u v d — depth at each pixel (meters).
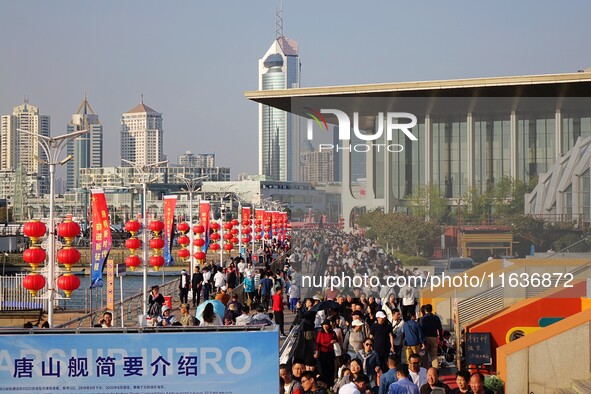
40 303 69.31
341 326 32.72
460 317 33.81
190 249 72.00
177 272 163.88
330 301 33.22
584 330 28.89
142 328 17.19
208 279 60.50
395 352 31.33
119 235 198.12
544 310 32.62
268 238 131.12
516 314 32.53
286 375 23.20
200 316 35.66
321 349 30.58
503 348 29.88
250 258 100.56
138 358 17.17
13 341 17.09
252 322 34.59
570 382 28.86
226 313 35.38
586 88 33.22
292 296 52.91
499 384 28.77
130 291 126.69
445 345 33.41
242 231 103.31
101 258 48.16
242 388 17.22
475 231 33.84
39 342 17.09
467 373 22.56
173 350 17.17
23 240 187.75
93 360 17.14
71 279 34.38
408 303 33.69
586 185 33.53
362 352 30.38
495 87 33.66
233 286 63.41
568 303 32.69
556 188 33.72
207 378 17.19
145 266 52.91
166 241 65.69
